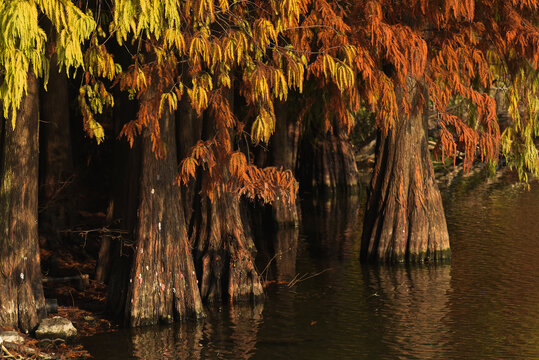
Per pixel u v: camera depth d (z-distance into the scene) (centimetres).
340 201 3288
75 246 2080
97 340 1330
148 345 1304
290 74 1200
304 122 2964
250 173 1309
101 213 2498
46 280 1667
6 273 1311
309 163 3531
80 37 1026
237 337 1357
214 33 1427
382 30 1455
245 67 1358
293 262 2025
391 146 1956
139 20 1052
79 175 2659
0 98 994
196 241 1658
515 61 1970
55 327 1321
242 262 1622
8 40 937
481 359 1238
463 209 2817
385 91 1489
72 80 2512
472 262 1953
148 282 1420
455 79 1786
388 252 1959
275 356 1255
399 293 1669
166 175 1429
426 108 1958
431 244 1956
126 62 1503
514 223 2497
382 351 1281
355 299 1625
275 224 2580
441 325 1431
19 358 1184
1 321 1301
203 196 1650
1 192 1316
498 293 1655
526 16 1903
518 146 2033
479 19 1816
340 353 1272
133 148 1473
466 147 1773
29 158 1323
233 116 1399
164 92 1366
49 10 959
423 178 1956
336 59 1267
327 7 1374
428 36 1909
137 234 1422
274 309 1548
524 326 1420
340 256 2095
